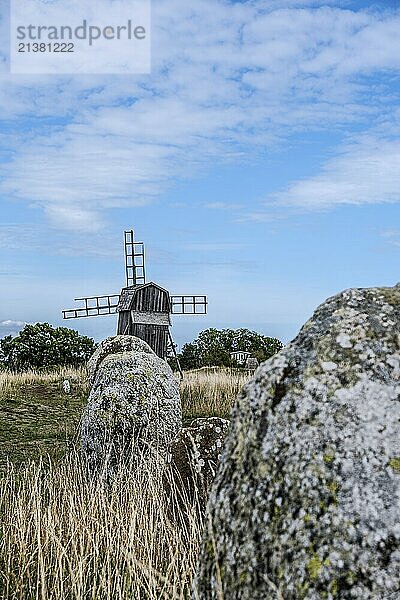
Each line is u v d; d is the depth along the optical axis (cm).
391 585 243
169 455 763
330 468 269
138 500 681
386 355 295
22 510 681
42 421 1641
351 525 256
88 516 657
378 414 278
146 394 1020
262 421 296
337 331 305
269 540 269
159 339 3072
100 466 974
